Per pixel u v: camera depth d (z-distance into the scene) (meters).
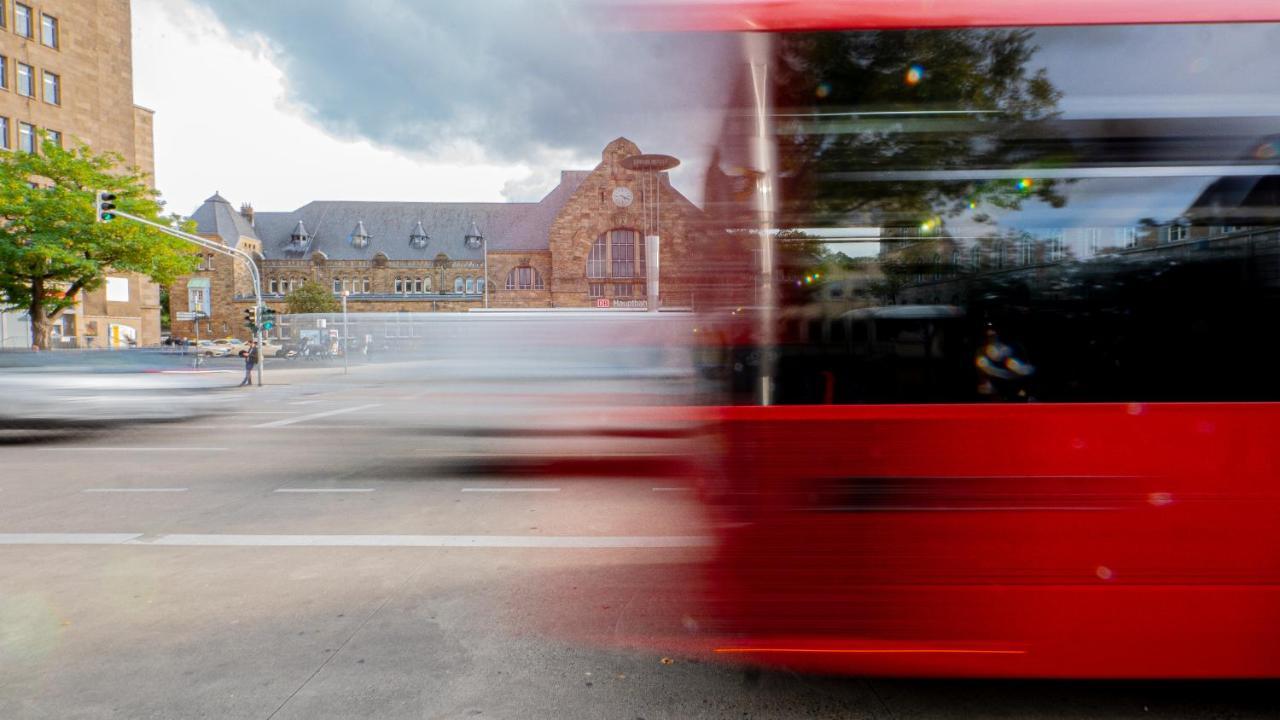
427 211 85.75
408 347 47.16
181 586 4.94
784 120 2.96
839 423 2.94
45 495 7.91
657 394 20.50
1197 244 2.75
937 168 2.88
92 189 34.94
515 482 8.53
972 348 2.87
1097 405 2.81
